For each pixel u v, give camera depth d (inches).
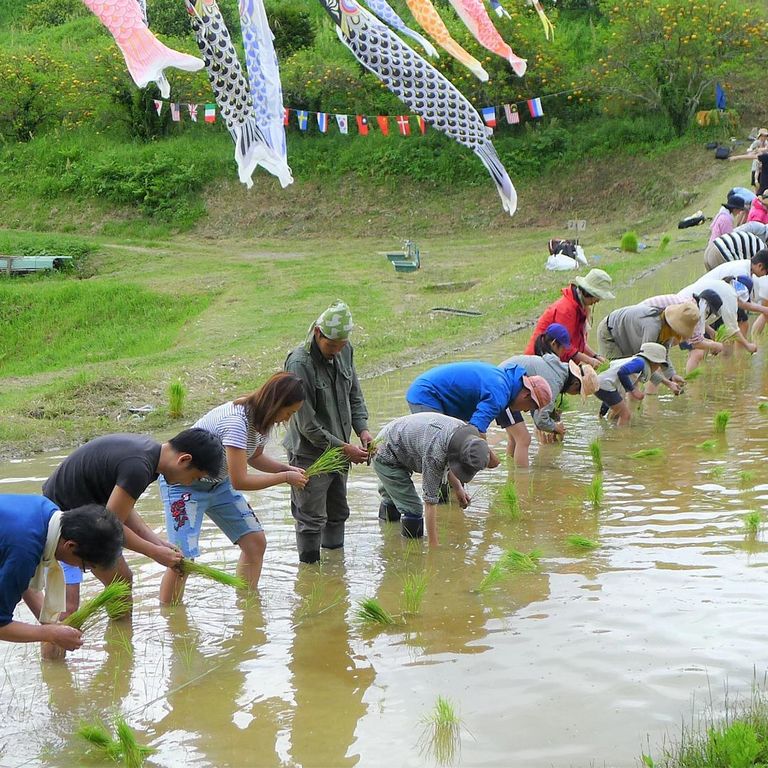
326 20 1669.5
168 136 1590.8
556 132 1435.8
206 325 777.6
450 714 172.4
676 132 1395.2
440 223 1391.5
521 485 320.5
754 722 162.9
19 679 200.8
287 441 267.7
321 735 172.7
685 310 391.5
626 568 242.2
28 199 1528.1
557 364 339.6
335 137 1514.5
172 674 200.5
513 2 1371.8
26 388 533.0
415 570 254.7
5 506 176.7
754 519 261.7
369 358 573.0
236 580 220.8
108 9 484.7
